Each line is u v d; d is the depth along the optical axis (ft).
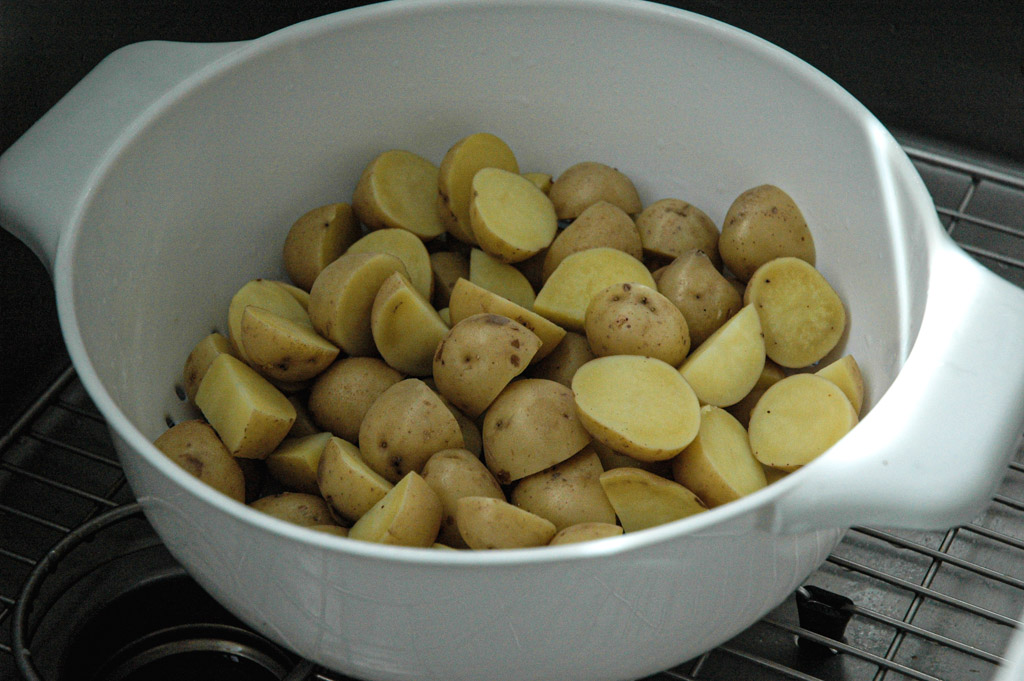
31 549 2.89
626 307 2.77
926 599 2.84
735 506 2.33
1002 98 3.34
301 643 2.52
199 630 2.84
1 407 3.03
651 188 3.09
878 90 3.41
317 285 2.85
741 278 2.98
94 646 2.85
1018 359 2.44
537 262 3.03
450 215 2.99
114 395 2.72
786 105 2.88
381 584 2.34
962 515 2.37
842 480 2.36
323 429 2.86
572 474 2.70
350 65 2.93
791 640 2.78
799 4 3.34
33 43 2.93
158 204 2.80
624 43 2.94
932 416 2.40
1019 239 3.32
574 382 2.71
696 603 2.43
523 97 3.03
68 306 2.54
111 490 2.90
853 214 2.84
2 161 2.72
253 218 2.97
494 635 2.39
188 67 2.83
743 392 2.80
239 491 2.74
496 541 2.60
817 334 2.88
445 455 2.69
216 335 2.86
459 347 2.73
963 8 3.27
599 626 2.40
